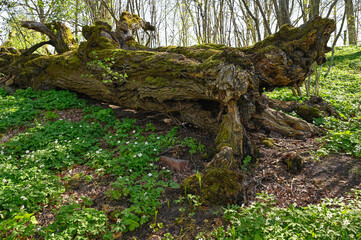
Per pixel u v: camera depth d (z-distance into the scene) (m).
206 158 4.59
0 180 3.76
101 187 4.07
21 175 3.98
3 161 4.54
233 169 3.93
